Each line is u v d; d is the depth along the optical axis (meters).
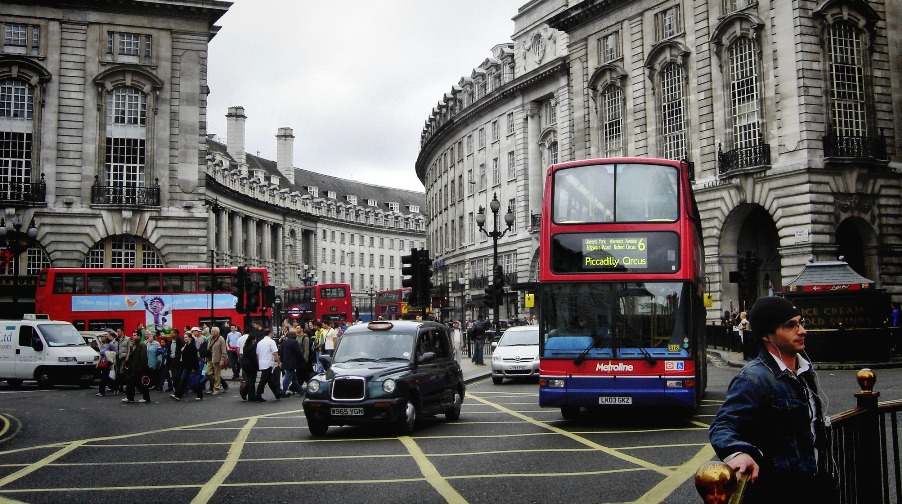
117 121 48.97
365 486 10.03
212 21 50.91
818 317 28.05
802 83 37.09
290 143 114.44
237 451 13.27
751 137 39.66
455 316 75.31
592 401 15.35
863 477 5.77
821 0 37.72
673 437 13.92
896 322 33.97
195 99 49.94
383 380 14.88
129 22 49.00
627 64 46.94
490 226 67.88
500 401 21.30
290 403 22.42
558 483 9.95
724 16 40.78
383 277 133.88
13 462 12.58
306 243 114.44
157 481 10.66
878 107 38.34
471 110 70.00
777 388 4.52
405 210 143.12
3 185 46.94
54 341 30.62
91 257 48.41
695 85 42.56
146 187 48.75
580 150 50.16
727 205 40.25
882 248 37.66
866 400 5.96
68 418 19.16
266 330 24.16
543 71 58.28
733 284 40.84
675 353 15.22
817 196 36.59
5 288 47.09
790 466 4.48
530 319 47.62
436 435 14.88
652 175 16.02
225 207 86.12
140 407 21.92
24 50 47.53
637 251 15.66
